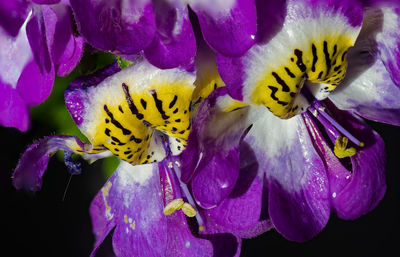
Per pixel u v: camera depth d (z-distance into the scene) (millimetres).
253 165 168
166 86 151
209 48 152
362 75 167
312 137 170
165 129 156
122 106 152
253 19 144
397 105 167
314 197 170
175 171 168
